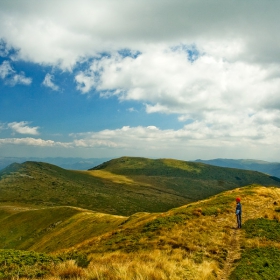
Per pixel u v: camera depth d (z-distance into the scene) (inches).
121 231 1154.7
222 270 545.6
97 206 7706.7
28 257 545.0
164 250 647.1
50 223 3919.8
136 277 414.6
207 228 872.3
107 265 491.5
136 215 2471.7
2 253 557.6
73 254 637.9
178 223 954.7
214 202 1423.5
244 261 571.8
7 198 7701.8
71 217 3740.2
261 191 1716.3
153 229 915.4
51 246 2947.8
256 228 861.8
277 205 1262.3
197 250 655.1
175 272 467.2
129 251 700.7
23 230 3978.8
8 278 414.6
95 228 2849.4
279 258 595.8
